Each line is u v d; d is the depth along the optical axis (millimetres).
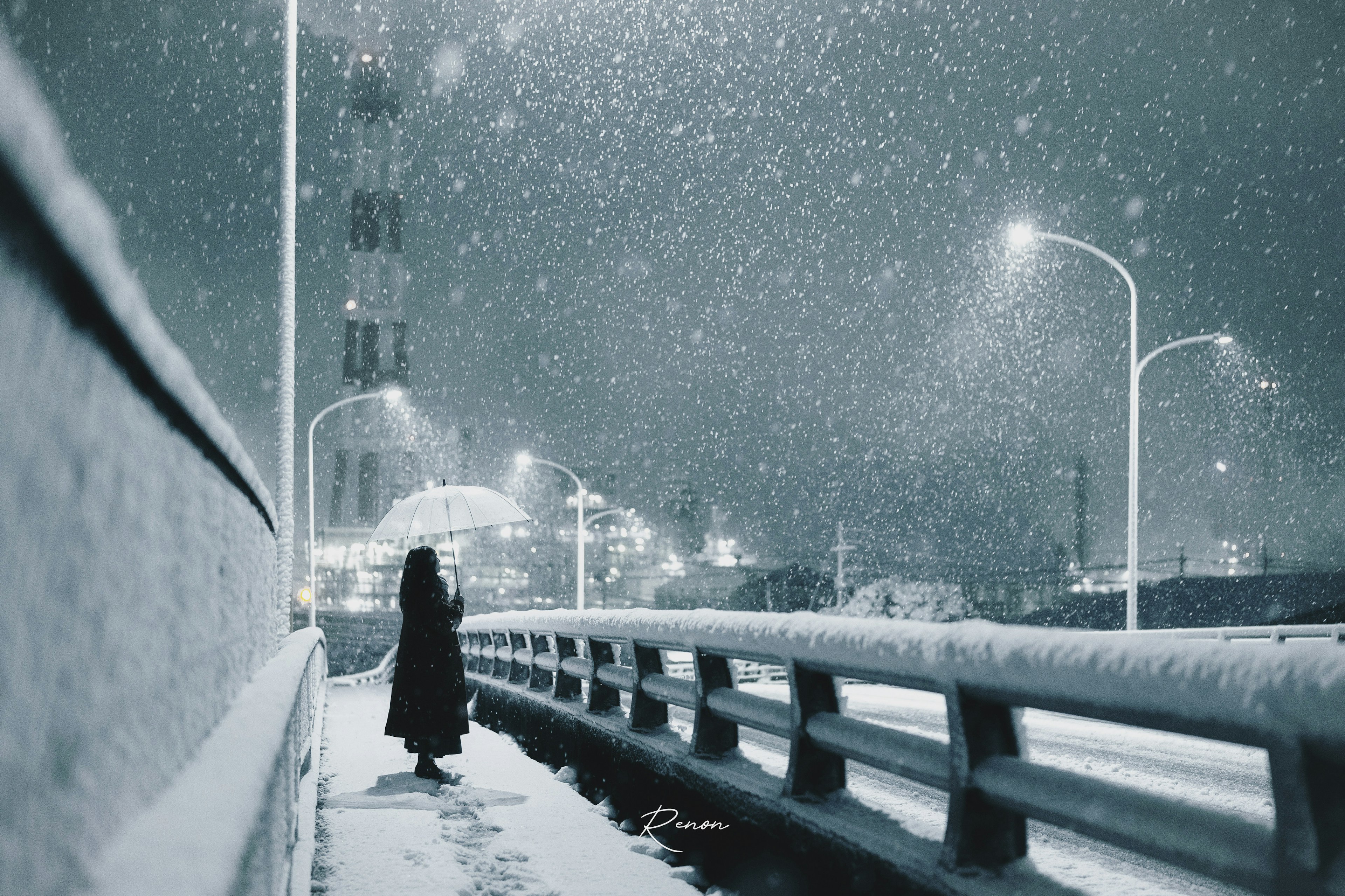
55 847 885
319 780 7512
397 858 4891
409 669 7660
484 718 13031
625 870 4652
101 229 904
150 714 1341
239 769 1456
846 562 79500
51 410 881
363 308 126312
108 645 1100
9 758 771
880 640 3498
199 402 1590
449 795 6812
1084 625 61594
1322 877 2068
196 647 1761
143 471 1285
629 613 6562
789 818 4105
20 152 645
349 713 14281
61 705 917
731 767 5012
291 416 13172
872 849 3467
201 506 1814
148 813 1208
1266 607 54406
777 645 4293
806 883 3938
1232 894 4289
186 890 875
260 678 2756
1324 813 2113
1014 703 2992
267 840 2012
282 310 13297
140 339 1121
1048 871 4258
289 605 12672
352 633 67938
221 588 2135
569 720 8203
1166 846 2438
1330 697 1973
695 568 99500
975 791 3139
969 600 73625
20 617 802
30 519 828
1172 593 58500
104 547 1079
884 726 3707
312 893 4246
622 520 126375
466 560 105688
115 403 1124
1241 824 2275
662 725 6625
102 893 877
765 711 4621
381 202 129000
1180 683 2324
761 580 88875
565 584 106938
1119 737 11492
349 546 110875
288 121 13938
